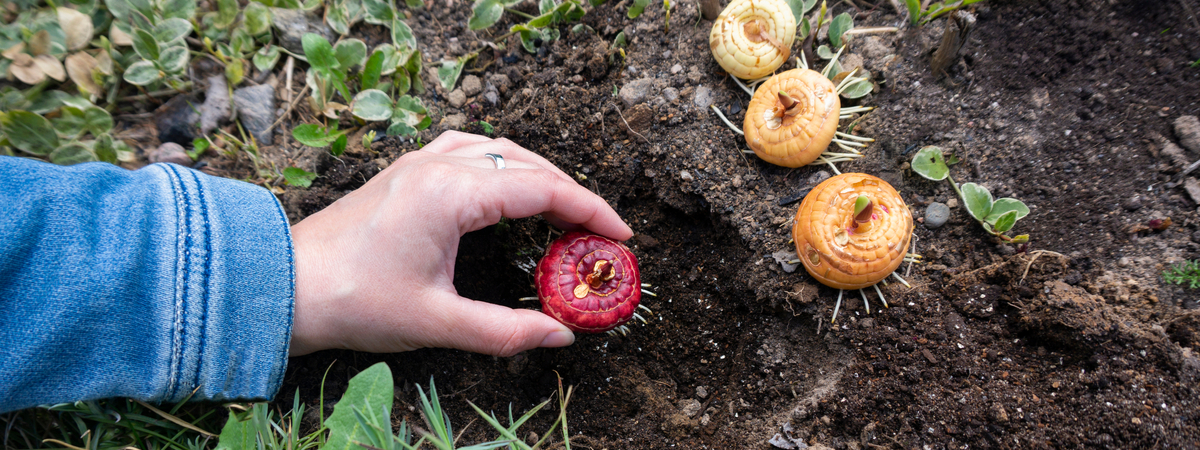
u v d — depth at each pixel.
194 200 0.34
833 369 0.40
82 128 0.42
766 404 0.41
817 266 0.38
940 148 0.41
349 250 0.36
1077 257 0.39
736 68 0.42
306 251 0.36
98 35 0.43
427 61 0.46
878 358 0.39
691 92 0.44
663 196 0.44
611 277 0.39
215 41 0.44
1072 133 0.41
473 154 0.41
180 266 0.33
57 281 0.32
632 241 0.46
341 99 0.45
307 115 0.45
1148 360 0.36
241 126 0.44
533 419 0.43
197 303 0.33
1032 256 0.39
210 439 0.39
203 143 0.43
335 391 0.41
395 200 0.36
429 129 0.45
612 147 0.44
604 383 0.44
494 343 0.36
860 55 0.43
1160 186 0.40
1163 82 0.41
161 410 0.38
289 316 0.35
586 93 0.44
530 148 0.45
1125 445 0.36
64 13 0.42
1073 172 0.41
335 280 0.35
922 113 0.42
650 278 0.45
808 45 0.44
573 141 0.44
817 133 0.39
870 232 0.38
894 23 0.44
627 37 0.45
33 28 0.42
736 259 0.43
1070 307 0.37
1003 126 0.41
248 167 0.43
